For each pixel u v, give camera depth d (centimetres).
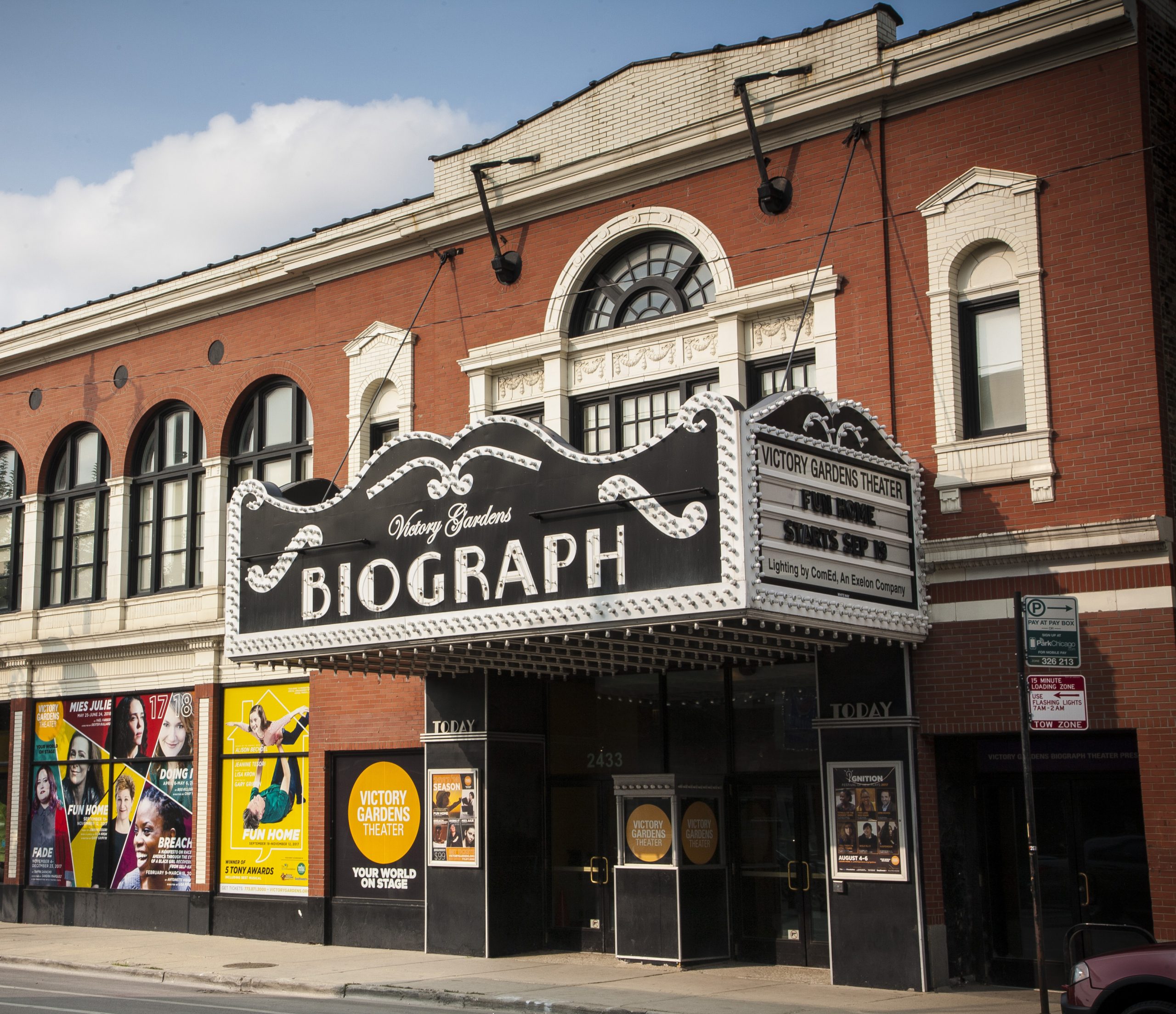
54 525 2705
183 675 2359
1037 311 1579
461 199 2089
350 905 2045
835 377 1722
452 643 1582
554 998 1463
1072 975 1084
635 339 1920
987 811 1650
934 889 1565
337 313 2270
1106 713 1474
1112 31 1562
